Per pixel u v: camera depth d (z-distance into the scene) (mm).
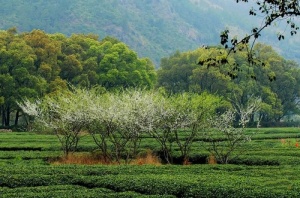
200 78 74250
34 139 35906
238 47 11391
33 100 56156
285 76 80312
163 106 25281
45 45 61125
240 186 14500
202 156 26469
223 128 25391
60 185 15258
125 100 26219
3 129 56562
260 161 23422
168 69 82562
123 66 69312
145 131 26141
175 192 14492
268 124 81062
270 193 13500
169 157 27297
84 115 25641
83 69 65750
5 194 13398
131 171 18312
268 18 10812
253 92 76250
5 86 56688
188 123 25531
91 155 26891
